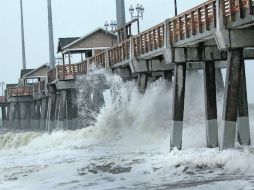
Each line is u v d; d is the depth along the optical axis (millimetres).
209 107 25547
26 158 31047
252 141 27172
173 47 25453
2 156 34688
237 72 20812
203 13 22469
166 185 17875
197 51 25281
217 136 25531
